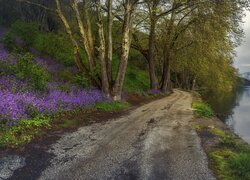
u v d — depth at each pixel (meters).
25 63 13.55
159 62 50.97
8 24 36.06
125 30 18.84
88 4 19.00
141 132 10.96
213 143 9.84
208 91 83.56
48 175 6.19
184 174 6.76
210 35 26.95
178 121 14.18
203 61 36.41
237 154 8.49
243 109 37.50
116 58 39.81
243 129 21.31
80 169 6.67
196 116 16.47
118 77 18.98
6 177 5.84
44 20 34.31
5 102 9.31
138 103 22.45
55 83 15.29
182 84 75.81
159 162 7.49
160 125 12.77
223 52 35.62
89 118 12.79
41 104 11.00
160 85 44.25
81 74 18.89
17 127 8.82
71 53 25.36
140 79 45.69
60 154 7.56
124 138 9.77
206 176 6.70
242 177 6.68
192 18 30.52
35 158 7.04
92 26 23.48
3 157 6.78
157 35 36.62
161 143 9.45
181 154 8.29
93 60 19.12
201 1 23.17
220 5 22.70
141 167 7.05
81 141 8.95
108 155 7.81
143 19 32.16
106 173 6.55
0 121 8.64
